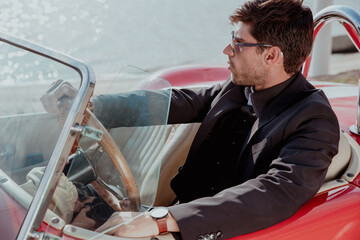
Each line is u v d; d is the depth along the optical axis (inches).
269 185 48.9
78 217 39.0
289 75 59.7
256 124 59.8
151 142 43.0
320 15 69.9
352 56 217.3
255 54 57.9
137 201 41.8
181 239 44.7
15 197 39.6
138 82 47.9
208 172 66.2
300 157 51.0
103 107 43.6
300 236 47.8
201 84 89.4
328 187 54.0
